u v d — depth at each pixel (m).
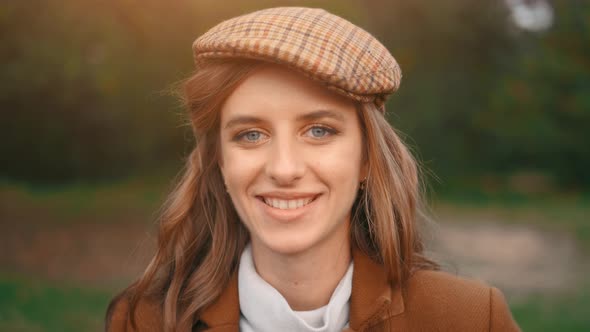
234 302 1.80
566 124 18.98
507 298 6.78
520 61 18.41
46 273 7.56
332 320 1.67
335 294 1.70
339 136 1.57
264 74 1.52
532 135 18.77
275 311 1.68
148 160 18.17
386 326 1.74
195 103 1.63
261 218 1.59
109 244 9.38
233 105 1.56
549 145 18.84
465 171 18.84
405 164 1.79
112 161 18.00
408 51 16.33
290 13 1.52
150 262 1.92
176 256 1.88
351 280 1.75
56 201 13.24
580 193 18.14
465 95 18.00
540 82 18.75
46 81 8.62
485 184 18.59
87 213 11.93
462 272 8.02
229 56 1.50
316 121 1.54
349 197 1.62
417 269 1.85
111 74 8.38
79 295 6.46
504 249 9.87
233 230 1.88
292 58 1.43
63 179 17.69
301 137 1.55
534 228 12.12
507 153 19.16
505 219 13.23
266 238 1.59
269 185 1.56
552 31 18.98
